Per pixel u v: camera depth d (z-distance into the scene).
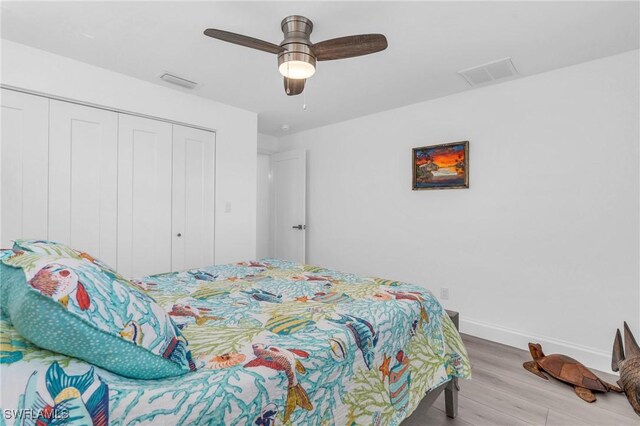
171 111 2.94
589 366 2.33
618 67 2.24
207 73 2.61
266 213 5.05
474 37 2.03
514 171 2.70
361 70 2.51
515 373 2.22
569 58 2.30
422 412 1.47
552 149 2.51
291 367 0.95
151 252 2.87
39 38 2.10
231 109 3.41
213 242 3.30
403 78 2.66
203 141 3.22
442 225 3.14
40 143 2.30
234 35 1.62
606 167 2.29
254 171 3.63
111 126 2.63
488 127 2.84
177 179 3.04
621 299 2.24
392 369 1.31
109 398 0.67
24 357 0.67
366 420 1.14
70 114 2.43
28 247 0.96
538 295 2.59
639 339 2.18
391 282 1.94
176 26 1.94
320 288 1.79
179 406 0.73
